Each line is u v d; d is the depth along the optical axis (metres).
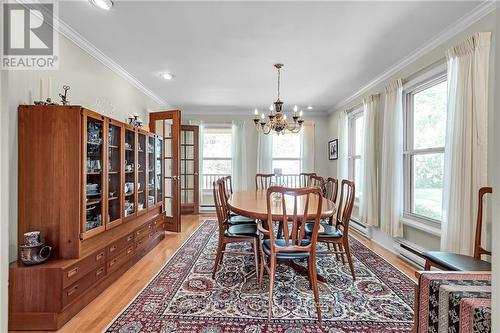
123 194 2.64
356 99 4.43
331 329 1.74
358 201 4.45
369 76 3.57
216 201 2.52
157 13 2.08
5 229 0.93
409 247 2.84
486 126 2.00
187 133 5.76
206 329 1.73
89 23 2.23
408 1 1.94
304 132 5.79
